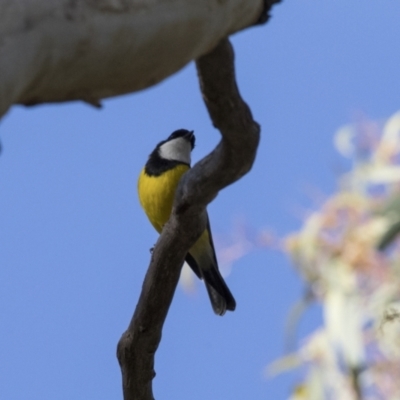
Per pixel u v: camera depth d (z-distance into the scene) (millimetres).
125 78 3020
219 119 4648
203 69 4363
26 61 2605
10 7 2596
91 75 2875
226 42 4234
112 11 2807
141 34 2912
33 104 2867
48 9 2666
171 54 3117
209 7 3170
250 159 4957
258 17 3771
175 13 3010
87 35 2754
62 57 2730
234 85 4500
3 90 2535
